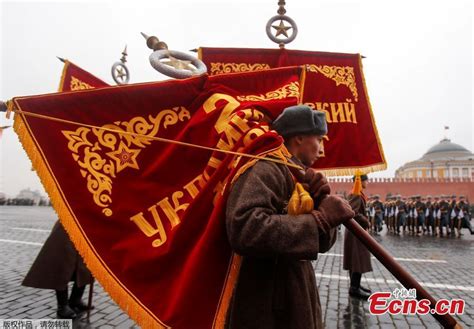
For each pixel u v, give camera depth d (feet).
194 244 4.54
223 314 4.18
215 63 13.60
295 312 4.35
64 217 4.62
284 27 13.99
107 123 5.23
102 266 4.55
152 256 4.60
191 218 4.58
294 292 4.42
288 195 4.56
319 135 5.36
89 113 5.17
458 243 40.04
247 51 13.87
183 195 5.05
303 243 3.86
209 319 4.14
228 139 4.97
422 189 136.05
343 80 14.23
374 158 13.83
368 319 13.23
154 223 4.89
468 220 52.06
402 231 60.54
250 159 4.42
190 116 5.63
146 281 4.53
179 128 5.52
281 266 4.54
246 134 4.79
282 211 4.40
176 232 4.55
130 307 4.37
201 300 4.17
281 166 4.58
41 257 11.99
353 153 13.65
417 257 28.50
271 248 3.77
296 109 5.27
